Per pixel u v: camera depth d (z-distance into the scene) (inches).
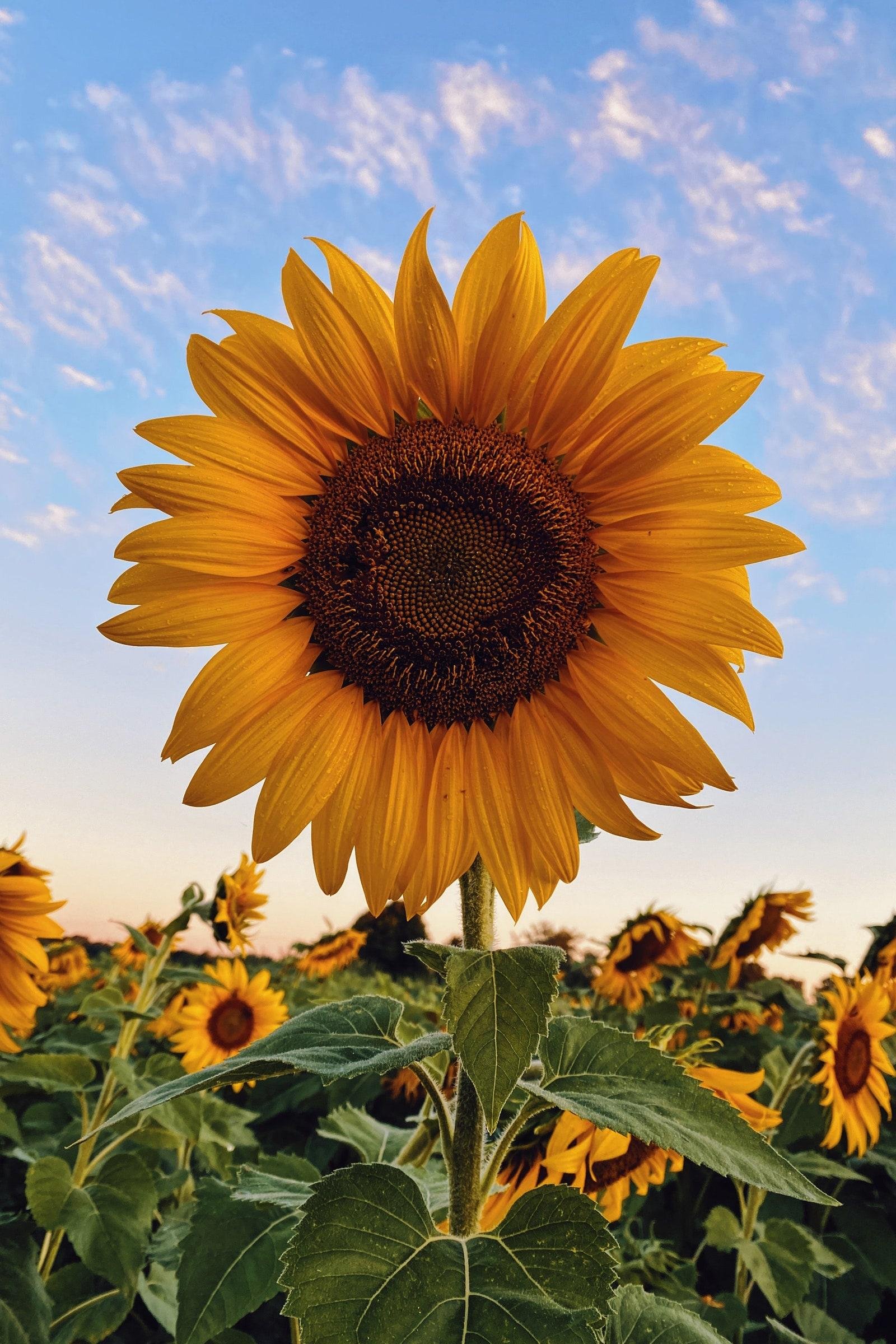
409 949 10.9
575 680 14.5
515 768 14.2
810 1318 25.3
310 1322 9.8
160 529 13.0
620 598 14.3
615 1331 13.5
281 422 13.8
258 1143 28.6
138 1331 26.6
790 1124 27.3
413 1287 10.1
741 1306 21.8
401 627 14.2
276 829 13.3
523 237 13.6
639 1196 25.4
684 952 40.0
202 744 13.2
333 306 13.4
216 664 13.4
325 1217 10.6
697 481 13.6
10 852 25.1
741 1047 36.2
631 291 13.4
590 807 13.8
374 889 13.5
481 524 14.2
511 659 14.4
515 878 13.5
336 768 13.8
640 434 13.7
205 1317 15.8
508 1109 15.6
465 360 13.9
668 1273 22.0
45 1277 22.8
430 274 13.2
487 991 10.4
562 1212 10.8
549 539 14.2
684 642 13.9
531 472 14.0
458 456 13.9
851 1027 27.6
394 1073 34.6
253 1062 11.5
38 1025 44.2
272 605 13.9
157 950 29.2
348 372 13.6
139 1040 42.0
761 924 37.7
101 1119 25.0
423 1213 11.0
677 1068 12.2
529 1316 9.7
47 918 25.3
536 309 13.7
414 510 14.1
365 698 14.6
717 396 13.4
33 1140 29.7
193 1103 25.3
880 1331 29.8
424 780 14.3
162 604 13.2
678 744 13.5
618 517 14.0
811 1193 10.5
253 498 13.6
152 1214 22.8
